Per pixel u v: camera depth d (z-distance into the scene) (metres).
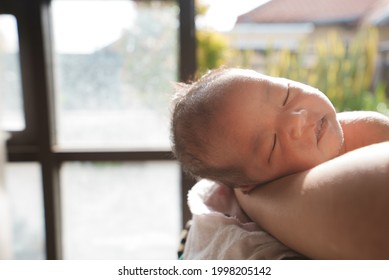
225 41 1.94
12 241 1.98
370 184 0.34
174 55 1.90
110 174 2.01
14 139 1.91
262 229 0.58
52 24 1.88
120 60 1.93
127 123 1.98
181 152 0.73
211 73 0.75
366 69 2.06
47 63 1.84
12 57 1.88
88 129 1.99
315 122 0.61
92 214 2.05
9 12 1.81
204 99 0.68
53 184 1.91
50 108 1.87
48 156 1.88
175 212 2.04
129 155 1.90
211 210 0.67
